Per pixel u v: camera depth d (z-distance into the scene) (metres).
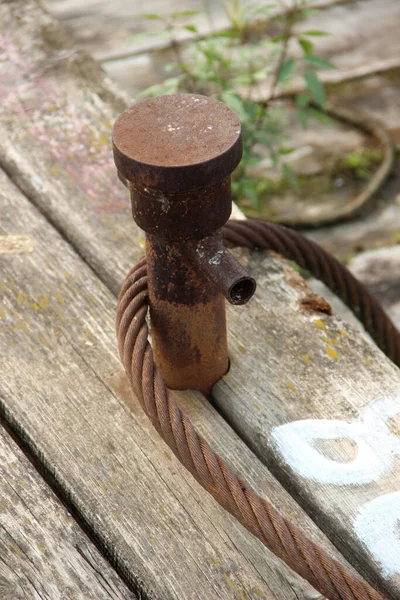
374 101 2.28
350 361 1.09
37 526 0.98
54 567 0.95
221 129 0.92
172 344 1.03
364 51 2.41
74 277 1.18
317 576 0.90
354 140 2.19
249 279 0.91
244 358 1.10
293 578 0.95
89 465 1.02
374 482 1.00
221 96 1.73
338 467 1.02
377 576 0.96
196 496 1.00
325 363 1.09
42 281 1.18
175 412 0.97
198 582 0.95
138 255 1.20
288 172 1.86
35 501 0.99
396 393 1.06
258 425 1.05
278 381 1.08
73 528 0.97
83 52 1.49
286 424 1.05
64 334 1.13
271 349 1.10
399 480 1.00
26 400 1.07
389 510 0.99
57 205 1.27
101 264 1.20
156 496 1.00
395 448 1.02
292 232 1.22
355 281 1.31
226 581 0.95
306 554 0.90
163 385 0.98
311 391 1.07
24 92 1.42
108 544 0.97
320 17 2.50
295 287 1.16
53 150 1.33
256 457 1.03
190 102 0.95
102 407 1.06
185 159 0.89
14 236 1.22
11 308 1.15
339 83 2.33
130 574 0.95
